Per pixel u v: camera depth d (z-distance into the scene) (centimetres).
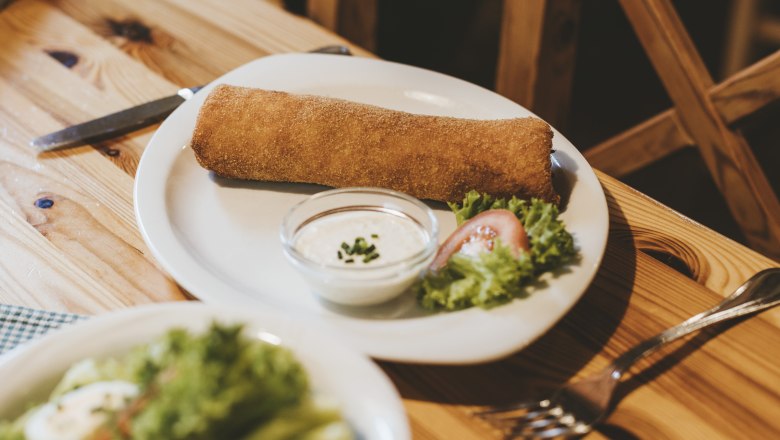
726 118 98
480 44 162
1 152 81
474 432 61
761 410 62
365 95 86
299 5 119
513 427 60
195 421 50
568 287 67
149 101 88
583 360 65
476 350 62
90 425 54
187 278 67
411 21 159
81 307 68
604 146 108
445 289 66
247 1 103
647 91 160
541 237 67
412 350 62
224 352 52
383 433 55
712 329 67
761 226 101
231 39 97
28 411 56
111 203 76
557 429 60
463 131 76
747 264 72
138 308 59
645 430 61
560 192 76
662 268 71
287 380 53
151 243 70
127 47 95
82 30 97
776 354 65
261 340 58
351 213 71
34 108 86
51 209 75
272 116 77
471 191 74
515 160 74
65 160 80
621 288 70
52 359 58
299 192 78
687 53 98
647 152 105
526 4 104
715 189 141
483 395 63
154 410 50
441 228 75
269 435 52
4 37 95
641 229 75
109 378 57
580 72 163
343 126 76
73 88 89
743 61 152
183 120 81
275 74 87
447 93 86
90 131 82
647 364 65
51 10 100
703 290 70
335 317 67
